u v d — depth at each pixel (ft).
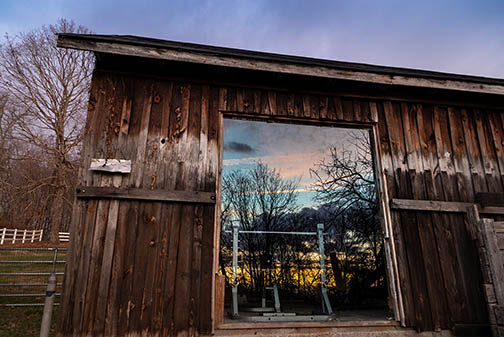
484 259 11.44
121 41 10.44
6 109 56.85
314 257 20.79
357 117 13.05
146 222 10.52
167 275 10.16
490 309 11.01
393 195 12.27
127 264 10.04
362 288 18.28
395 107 13.50
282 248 21.26
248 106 12.33
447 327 11.15
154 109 11.64
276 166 21.57
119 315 9.59
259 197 22.21
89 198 10.41
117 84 11.64
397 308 11.11
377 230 19.52
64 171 58.49
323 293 14.52
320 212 22.43
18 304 16.01
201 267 10.39
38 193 72.74
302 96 12.93
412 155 12.96
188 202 10.92
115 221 10.33
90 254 9.94
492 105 14.34
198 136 11.67
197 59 10.95
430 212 12.39
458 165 13.25
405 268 11.51
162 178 11.00
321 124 13.00
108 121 11.19
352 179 21.16
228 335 10.00
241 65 11.23
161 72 12.05
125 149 11.04
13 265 22.57
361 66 13.79
